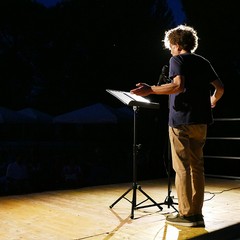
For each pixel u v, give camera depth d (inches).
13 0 707.4
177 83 100.6
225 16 521.0
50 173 328.8
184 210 108.2
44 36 720.3
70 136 696.4
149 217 121.2
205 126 108.9
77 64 707.4
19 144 538.6
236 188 183.6
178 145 106.9
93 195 164.4
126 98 115.0
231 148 464.1
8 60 722.2
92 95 700.0
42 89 735.1
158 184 198.7
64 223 114.0
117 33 664.4
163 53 611.8
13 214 126.9
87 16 684.7
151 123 458.9
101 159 403.9
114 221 116.1
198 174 109.0
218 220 117.5
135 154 126.1
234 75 519.5
